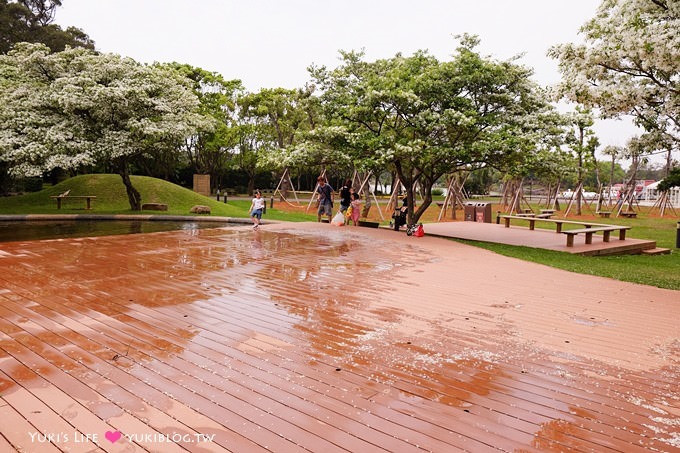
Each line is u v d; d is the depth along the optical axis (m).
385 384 3.34
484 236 14.10
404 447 2.52
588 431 2.73
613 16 9.90
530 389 3.30
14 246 9.74
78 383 3.25
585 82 9.29
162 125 17.89
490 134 13.04
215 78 34.06
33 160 16.77
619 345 4.27
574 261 9.81
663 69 8.18
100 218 17.64
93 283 6.39
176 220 17.84
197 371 3.49
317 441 2.56
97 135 18.28
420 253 9.89
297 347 4.06
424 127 13.27
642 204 44.12
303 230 14.02
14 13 30.66
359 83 14.21
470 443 2.57
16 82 18.67
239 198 35.59
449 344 4.22
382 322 4.85
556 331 4.66
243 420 2.79
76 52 18.73
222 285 6.43
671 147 10.80
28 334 4.25
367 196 23.11
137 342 4.09
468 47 13.98
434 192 56.88
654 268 9.61
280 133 32.66
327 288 6.39
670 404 3.10
